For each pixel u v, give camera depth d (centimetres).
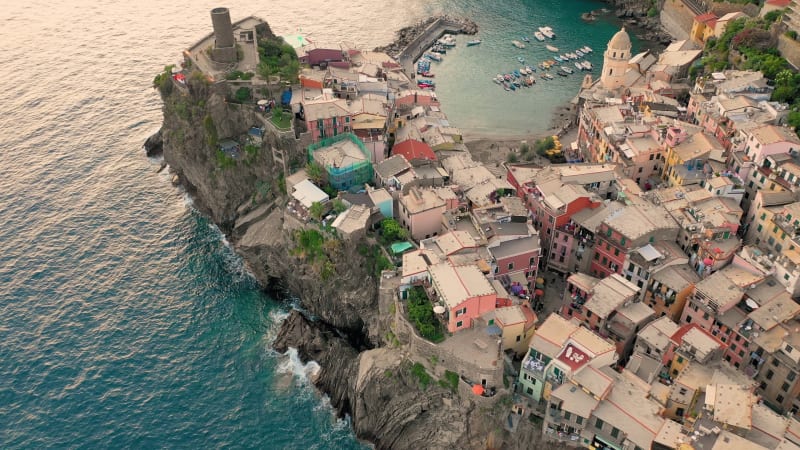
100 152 19200
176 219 16700
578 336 10869
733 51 19038
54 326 13762
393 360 11694
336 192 14288
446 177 14775
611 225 12775
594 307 11644
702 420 9450
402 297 11838
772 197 13075
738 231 13800
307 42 19612
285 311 14312
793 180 13225
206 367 13050
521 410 10819
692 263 12912
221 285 14875
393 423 11525
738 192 13600
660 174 15538
